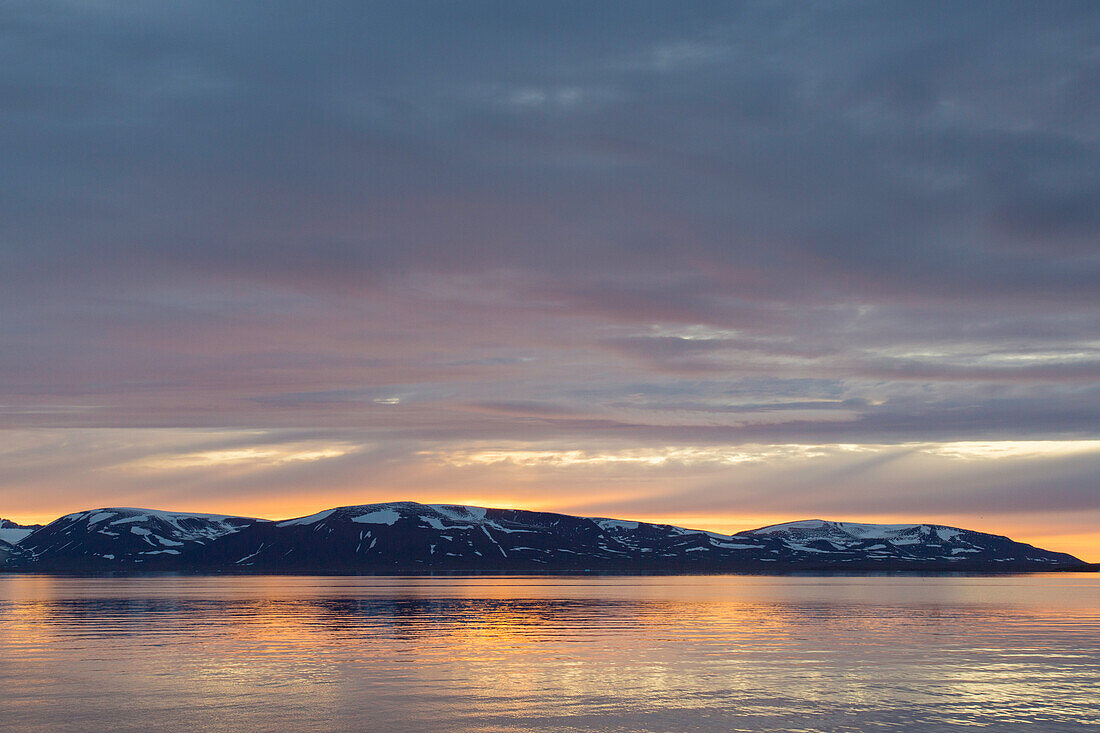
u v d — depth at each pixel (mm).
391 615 108000
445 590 197625
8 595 171375
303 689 49219
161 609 121062
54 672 55750
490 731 39188
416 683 51250
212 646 70562
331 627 89438
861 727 40156
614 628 88688
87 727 40031
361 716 42094
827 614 111438
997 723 41062
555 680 52375
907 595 172375
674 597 161125
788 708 44031
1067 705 44844
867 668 57406
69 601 145250
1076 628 88250
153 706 44469
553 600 147750
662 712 43031
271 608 123312
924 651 67000
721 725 40438
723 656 63844
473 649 68500
